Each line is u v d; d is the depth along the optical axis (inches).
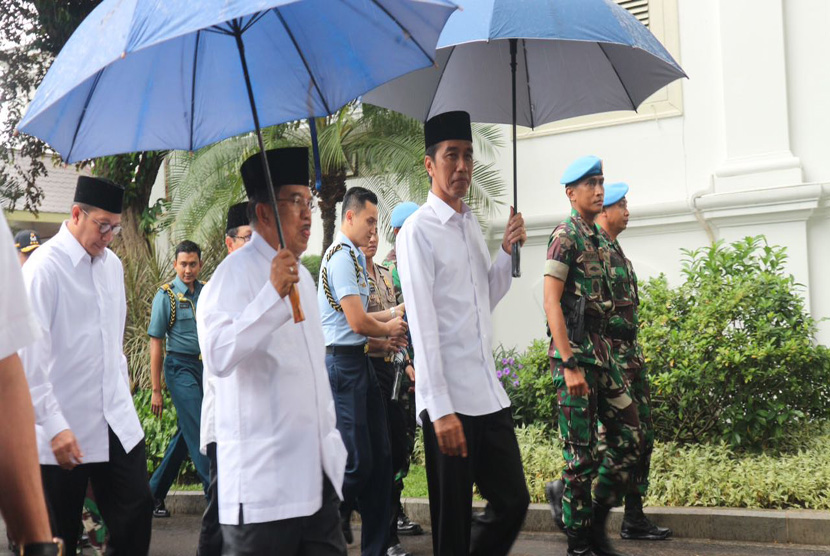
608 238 207.2
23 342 64.4
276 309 108.6
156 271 403.9
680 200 358.3
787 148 343.0
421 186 374.3
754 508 226.8
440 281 147.6
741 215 343.0
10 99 455.2
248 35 127.8
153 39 95.0
